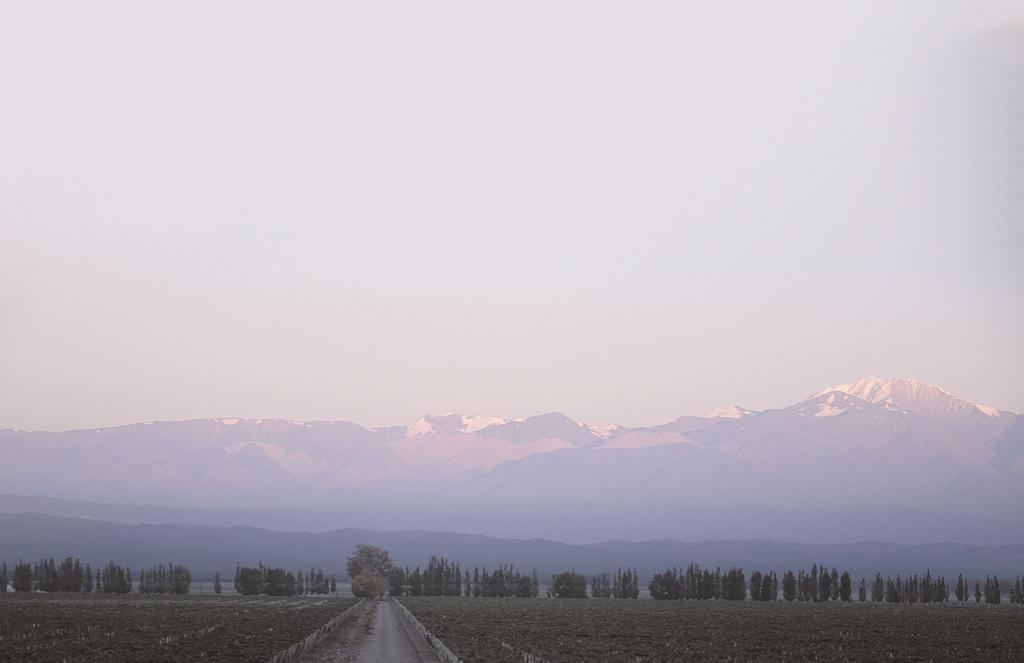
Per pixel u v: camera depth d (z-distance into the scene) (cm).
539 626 16362
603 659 10494
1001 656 11694
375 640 12512
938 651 12275
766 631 15762
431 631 13612
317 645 11631
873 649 12562
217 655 9781
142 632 13188
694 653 11612
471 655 10150
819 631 15862
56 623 14762
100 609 19425
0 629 13350
